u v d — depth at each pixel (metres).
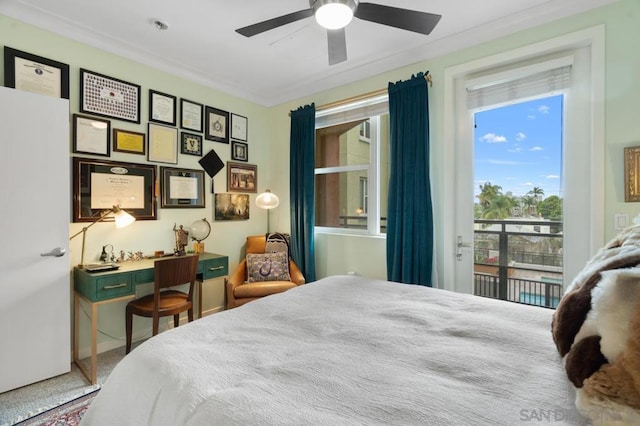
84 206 2.36
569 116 2.07
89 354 2.42
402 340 1.14
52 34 2.22
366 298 1.65
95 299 2.09
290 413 0.72
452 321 1.31
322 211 3.51
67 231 2.11
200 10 2.11
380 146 3.07
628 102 1.84
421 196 2.53
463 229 2.49
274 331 1.24
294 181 3.47
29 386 1.97
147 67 2.75
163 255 2.78
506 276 2.33
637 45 1.81
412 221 2.56
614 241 1.11
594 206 1.94
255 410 0.73
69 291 2.12
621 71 1.86
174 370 0.93
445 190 2.52
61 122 2.08
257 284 3.00
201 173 3.15
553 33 2.07
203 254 3.01
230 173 3.42
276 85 3.42
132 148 2.63
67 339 2.12
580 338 0.78
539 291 2.21
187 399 0.81
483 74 2.39
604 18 1.90
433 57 2.57
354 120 3.18
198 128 3.13
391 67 2.79
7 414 1.72
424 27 1.75
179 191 2.96
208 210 3.23
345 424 0.69
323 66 2.95
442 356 1.01
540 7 2.04
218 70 3.03
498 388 0.82
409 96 2.60
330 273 3.33
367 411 0.74
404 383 0.85
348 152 3.30
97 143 2.43
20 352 1.94
